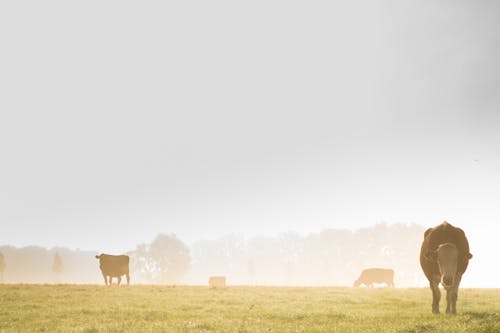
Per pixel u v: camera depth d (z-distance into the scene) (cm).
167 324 1581
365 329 1357
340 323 1516
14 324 1688
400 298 2627
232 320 1642
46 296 2634
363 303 2309
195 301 2392
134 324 1597
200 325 1539
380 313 1808
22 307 2169
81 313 1938
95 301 2414
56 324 1658
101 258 4278
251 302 2352
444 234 1702
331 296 2772
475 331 1238
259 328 1459
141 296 2686
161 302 2336
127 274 4362
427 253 1678
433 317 1571
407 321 1497
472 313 1675
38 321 1730
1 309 2094
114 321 1686
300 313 1819
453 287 1686
